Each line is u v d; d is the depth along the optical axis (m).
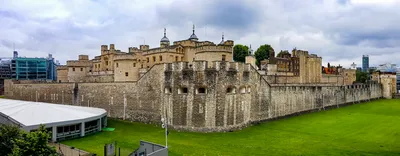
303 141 40.66
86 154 31.47
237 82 47.75
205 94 45.41
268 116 57.72
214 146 37.41
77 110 48.88
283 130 48.44
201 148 36.34
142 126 51.03
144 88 54.41
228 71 46.47
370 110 77.69
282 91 62.03
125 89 58.34
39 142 23.94
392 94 118.62
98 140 40.81
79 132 43.06
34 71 158.25
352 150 36.06
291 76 89.56
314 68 103.31
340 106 86.75
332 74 121.38
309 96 72.31
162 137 42.31
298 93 67.75
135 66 65.06
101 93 63.44
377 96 113.12
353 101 94.94
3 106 53.03
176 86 47.88
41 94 80.25
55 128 40.03
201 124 45.59
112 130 47.84
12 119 40.94
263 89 56.12
